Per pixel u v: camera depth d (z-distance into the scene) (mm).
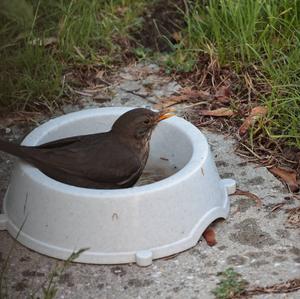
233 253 9109
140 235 8852
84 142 9492
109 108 10406
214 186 9430
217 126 11406
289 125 10891
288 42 12000
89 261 8883
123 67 12664
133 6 13516
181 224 9008
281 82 11500
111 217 8750
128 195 8719
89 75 12445
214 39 12570
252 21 12156
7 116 11625
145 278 8766
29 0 12578
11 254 9102
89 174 9242
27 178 9055
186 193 9000
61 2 12805
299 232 9406
